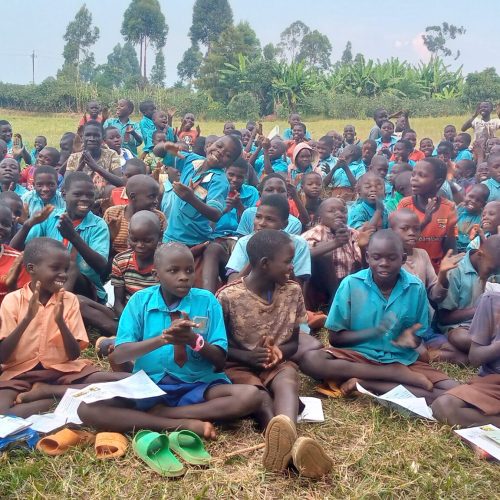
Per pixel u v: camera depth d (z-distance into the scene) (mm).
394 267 4762
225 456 3881
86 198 6148
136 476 3699
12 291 5113
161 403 4270
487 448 3941
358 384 4715
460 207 7895
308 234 6520
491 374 4449
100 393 3986
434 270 6352
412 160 12852
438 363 5488
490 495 3633
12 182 8688
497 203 6457
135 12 81812
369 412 4551
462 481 3715
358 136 26438
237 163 7398
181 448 3893
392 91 41312
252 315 4617
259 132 10461
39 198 7762
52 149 10281
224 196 6641
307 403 4566
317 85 41969
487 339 4445
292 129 15031
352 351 4891
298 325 4723
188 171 7230
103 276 6172
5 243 6141
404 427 4348
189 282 4238
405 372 4758
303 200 8484
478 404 4266
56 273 4555
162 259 4242
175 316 4352
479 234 6211
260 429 4230
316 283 6539
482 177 10000
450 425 4312
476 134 15023
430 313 5535
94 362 5375
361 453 3979
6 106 44719
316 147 12281
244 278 4734
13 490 3562
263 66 41469
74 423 4129
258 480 3652
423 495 3598
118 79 81062
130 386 4070
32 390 4469
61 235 6031
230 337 4676
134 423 4059
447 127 15016
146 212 5570
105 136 11633
